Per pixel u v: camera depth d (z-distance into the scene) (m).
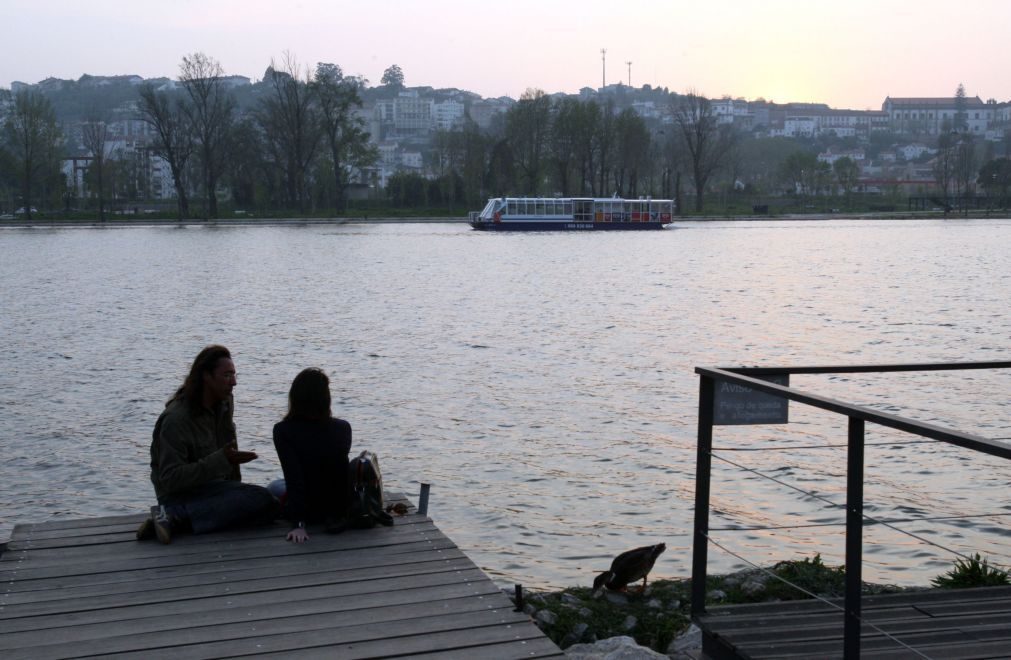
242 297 50.81
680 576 11.84
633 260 78.88
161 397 24.27
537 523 14.45
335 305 46.94
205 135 146.38
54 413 22.44
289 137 146.75
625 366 29.16
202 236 116.62
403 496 9.48
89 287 56.31
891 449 18.20
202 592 6.94
